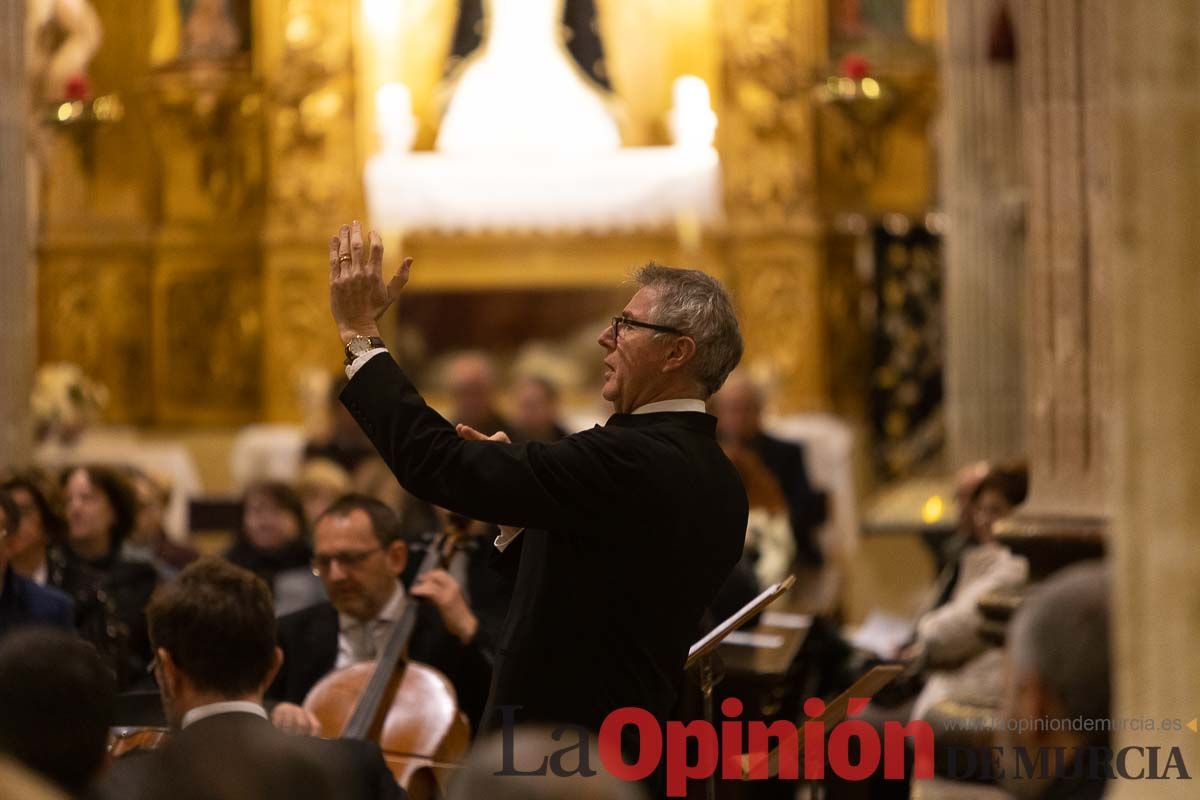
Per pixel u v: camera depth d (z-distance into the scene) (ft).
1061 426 49.75
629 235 136.36
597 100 138.51
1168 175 24.45
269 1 136.87
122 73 140.77
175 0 140.67
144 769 18.42
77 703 24.12
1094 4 49.62
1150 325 24.64
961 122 102.06
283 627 47.60
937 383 125.90
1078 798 26.63
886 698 56.85
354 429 102.37
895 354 126.11
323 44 136.56
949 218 103.24
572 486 30.50
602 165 134.92
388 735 41.52
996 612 50.19
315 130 135.85
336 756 31.22
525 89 138.10
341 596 46.16
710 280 33.37
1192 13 24.34
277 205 136.67
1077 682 24.43
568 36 139.33
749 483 75.15
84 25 120.98
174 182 141.08
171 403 140.87
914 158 137.90
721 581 32.53
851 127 137.69
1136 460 24.80
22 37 65.98
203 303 140.77
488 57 139.03
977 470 62.95
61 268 138.72
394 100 134.72
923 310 125.90
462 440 30.96
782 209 135.85
